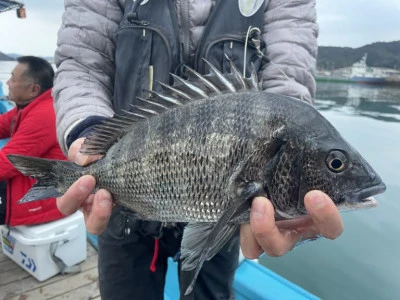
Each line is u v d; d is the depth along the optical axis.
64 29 0.55
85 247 0.99
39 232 0.87
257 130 0.35
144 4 0.50
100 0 0.55
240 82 0.39
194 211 0.38
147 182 0.39
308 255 1.14
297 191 0.35
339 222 0.31
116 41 0.53
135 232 0.54
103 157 0.43
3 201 0.87
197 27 0.50
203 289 0.62
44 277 0.92
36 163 0.45
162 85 0.40
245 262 0.85
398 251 1.07
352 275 1.02
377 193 0.34
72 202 0.40
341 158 0.34
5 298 0.85
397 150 1.64
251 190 0.34
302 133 0.35
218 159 0.36
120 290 0.58
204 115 0.37
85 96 0.52
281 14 0.52
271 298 0.73
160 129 0.39
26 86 0.98
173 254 0.59
